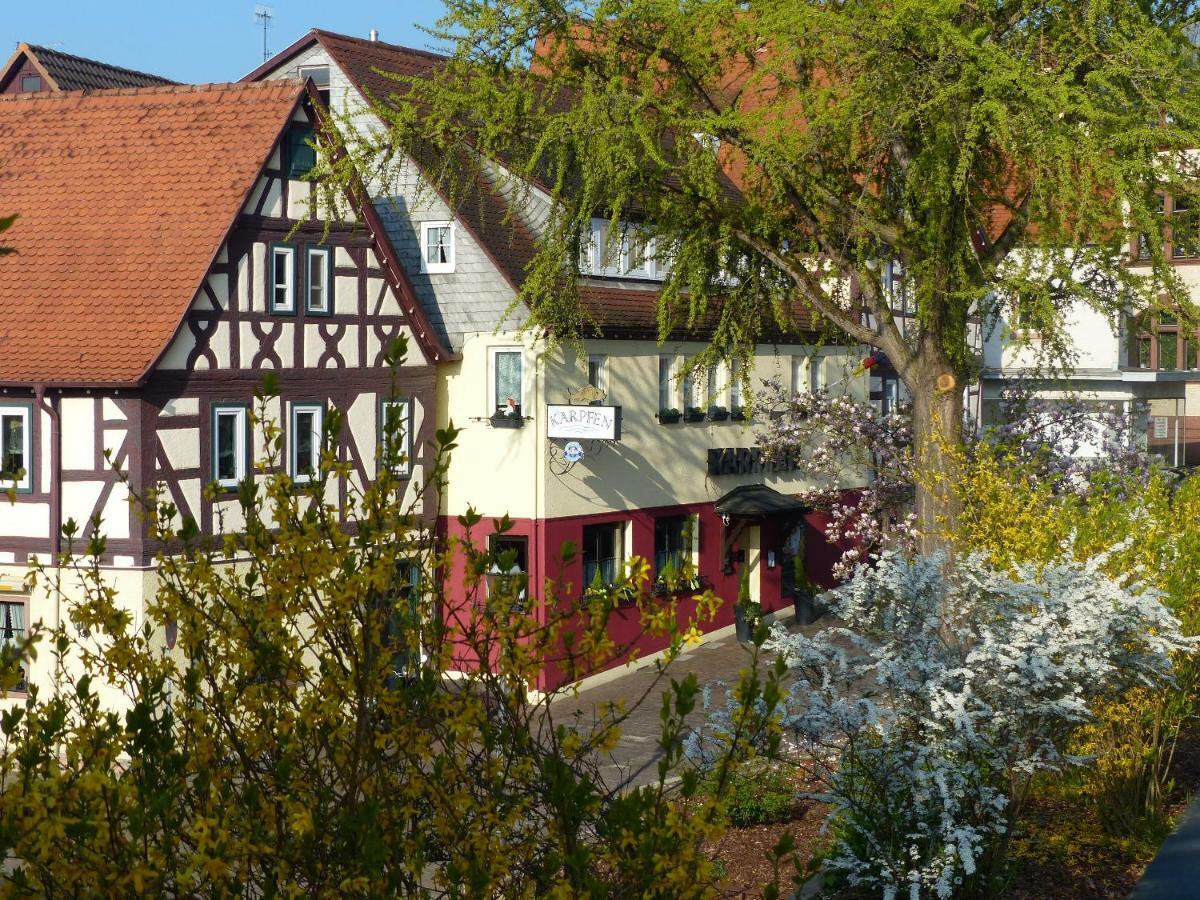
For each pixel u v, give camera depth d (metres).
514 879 4.83
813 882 10.30
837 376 30.64
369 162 16.64
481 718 4.95
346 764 4.94
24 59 28.66
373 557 5.17
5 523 19.06
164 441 18.88
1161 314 14.00
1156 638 9.82
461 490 23.02
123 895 4.27
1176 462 39.62
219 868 4.27
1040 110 13.03
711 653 24.97
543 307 16.48
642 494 24.62
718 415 26.67
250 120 20.98
